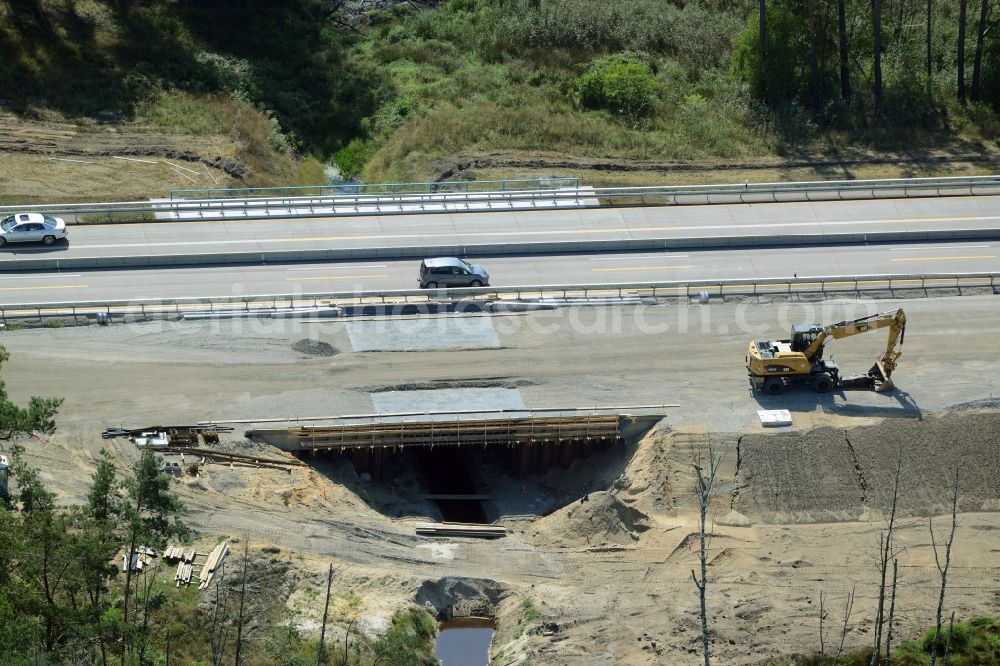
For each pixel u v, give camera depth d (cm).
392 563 6194
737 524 6531
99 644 4834
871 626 5778
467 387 7162
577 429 6950
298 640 5506
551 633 5809
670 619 5862
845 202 9481
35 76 10344
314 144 10594
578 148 10331
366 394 7050
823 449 6831
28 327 7375
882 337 7694
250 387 7031
